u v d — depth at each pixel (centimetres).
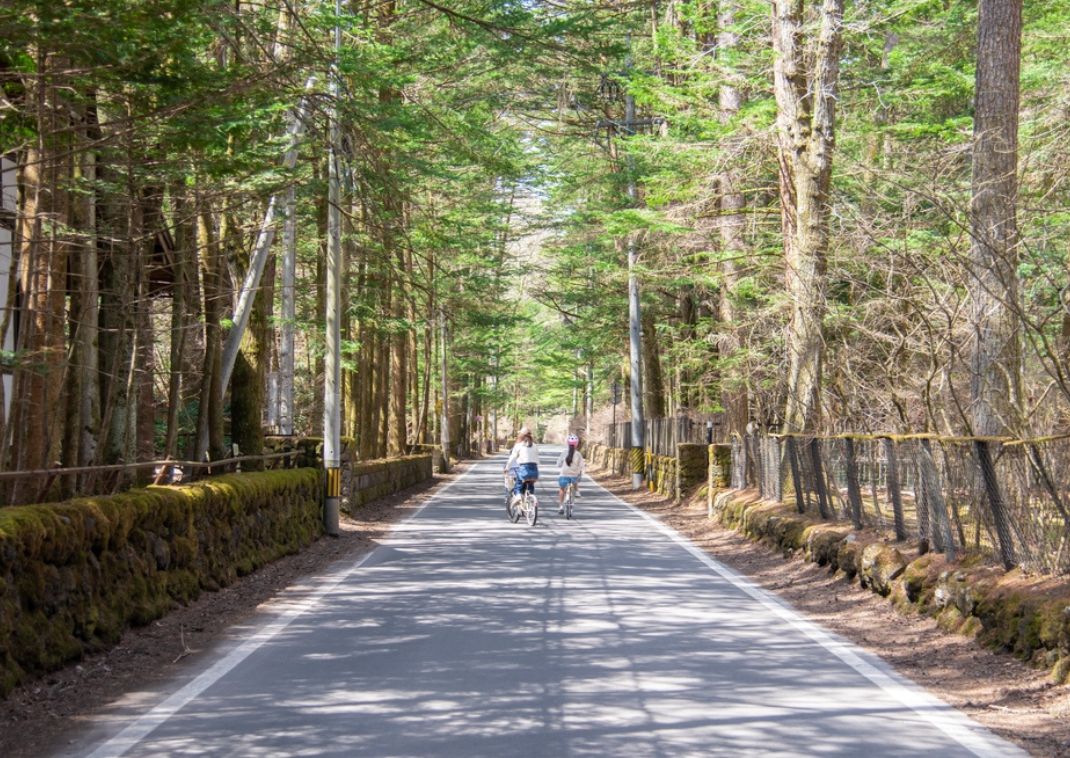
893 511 1276
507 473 2348
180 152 1037
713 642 940
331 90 1373
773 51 2078
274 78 1073
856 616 1091
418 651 896
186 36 832
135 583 1003
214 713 692
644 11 2559
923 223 1467
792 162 2088
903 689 764
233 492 1364
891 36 2803
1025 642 826
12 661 736
